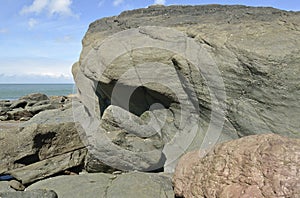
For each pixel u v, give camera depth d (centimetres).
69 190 575
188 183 498
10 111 1864
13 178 714
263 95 609
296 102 585
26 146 731
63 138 768
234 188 411
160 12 969
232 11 832
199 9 913
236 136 658
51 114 925
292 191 369
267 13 764
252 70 612
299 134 581
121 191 556
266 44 625
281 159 397
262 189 388
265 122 610
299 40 614
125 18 998
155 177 622
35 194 544
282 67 590
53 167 738
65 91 7488
